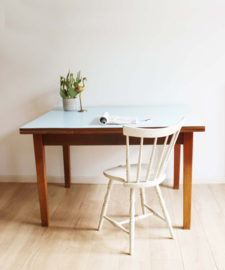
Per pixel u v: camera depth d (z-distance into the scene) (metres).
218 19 2.37
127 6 2.40
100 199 2.48
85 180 2.80
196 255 1.76
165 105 2.57
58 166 2.81
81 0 2.41
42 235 2.00
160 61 2.49
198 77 2.49
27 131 1.85
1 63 2.60
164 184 2.74
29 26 2.50
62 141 1.93
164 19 2.40
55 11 2.45
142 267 1.67
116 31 2.45
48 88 2.62
